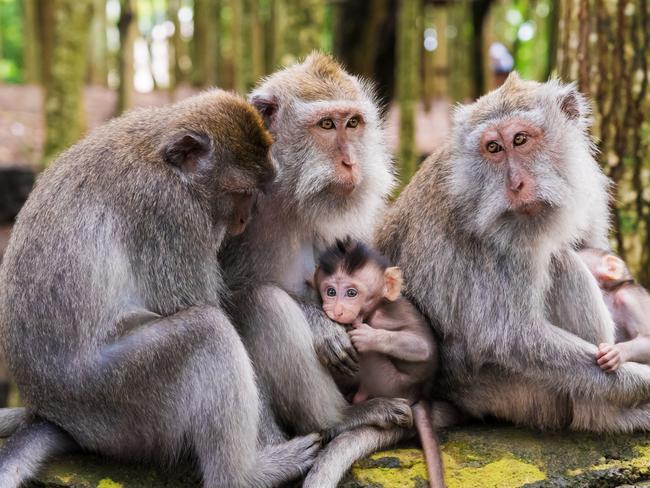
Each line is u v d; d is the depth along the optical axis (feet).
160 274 4.66
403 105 8.45
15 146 11.90
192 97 4.99
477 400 5.12
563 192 4.82
